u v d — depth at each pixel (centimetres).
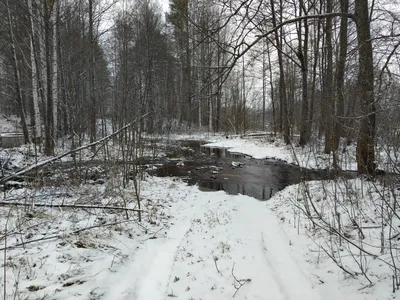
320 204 646
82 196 658
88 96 1443
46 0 1191
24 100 2605
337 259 408
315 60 1612
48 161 484
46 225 502
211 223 596
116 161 861
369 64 649
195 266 414
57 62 1407
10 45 1580
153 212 646
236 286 358
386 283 326
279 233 546
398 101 436
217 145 2339
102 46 1992
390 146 430
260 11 427
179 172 1286
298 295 342
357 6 675
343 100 693
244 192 958
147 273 398
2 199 562
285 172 1261
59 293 324
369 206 538
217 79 402
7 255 392
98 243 454
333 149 650
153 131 1255
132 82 1225
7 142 1895
